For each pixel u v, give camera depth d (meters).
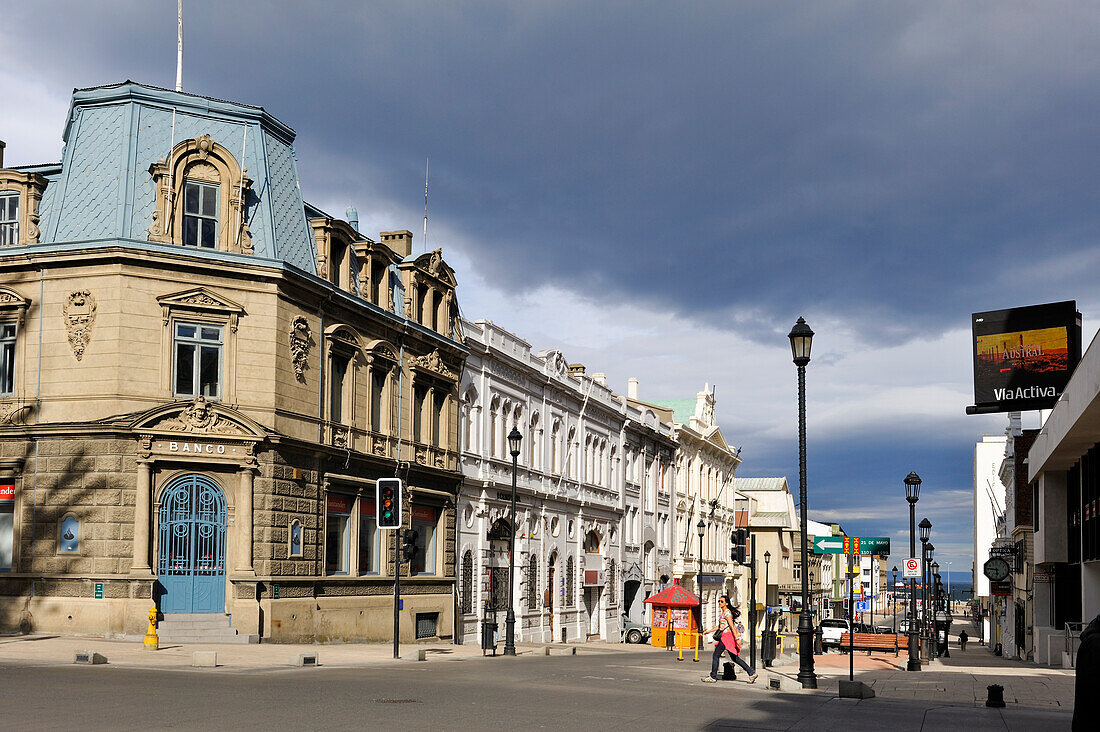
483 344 49.62
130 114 35.78
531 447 55.28
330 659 28.08
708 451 86.81
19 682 18.66
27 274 34.47
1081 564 42.16
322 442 37.84
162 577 33.50
